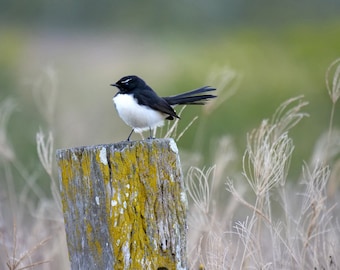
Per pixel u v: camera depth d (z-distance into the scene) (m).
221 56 25.66
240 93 20.38
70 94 23.39
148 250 6.80
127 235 6.77
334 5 47.25
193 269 8.43
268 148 9.00
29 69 27.38
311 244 9.59
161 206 6.83
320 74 21.78
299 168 16.83
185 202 6.89
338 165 10.78
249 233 8.52
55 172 13.48
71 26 55.62
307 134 18.11
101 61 32.56
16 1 56.72
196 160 11.81
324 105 19.70
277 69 23.05
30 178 12.14
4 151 11.69
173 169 6.87
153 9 51.72
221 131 17.84
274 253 8.77
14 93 21.42
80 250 6.98
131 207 6.80
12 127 17.38
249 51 25.48
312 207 8.94
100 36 49.19
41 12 56.84
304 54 23.75
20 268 8.83
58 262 10.02
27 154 16.28
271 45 26.50
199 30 47.81
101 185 6.82
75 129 16.75
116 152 6.81
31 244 10.05
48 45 43.41
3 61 27.28
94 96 23.27
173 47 35.34
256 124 18.72
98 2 55.50
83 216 6.93
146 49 38.38
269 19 48.38
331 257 8.80
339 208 10.71
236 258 9.00
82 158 6.88
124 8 53.47
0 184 12.58
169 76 24.22
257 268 8.49
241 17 49.41
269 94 20.56
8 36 39.88
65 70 28.69
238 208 11.64
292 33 27.67
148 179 6.82
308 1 47.69
